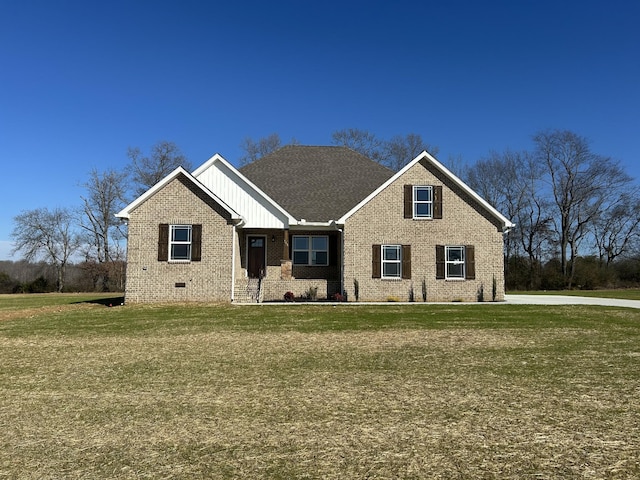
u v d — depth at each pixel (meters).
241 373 8.02
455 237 22.81
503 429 5.16
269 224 23.36
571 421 5.41
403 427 5.26
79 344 11.16
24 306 22.70
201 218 21.27
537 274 48.09
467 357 9.22
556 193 51.94
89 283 50.69
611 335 11.95
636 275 50.56
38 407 6.21
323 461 4.38
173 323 14.54
